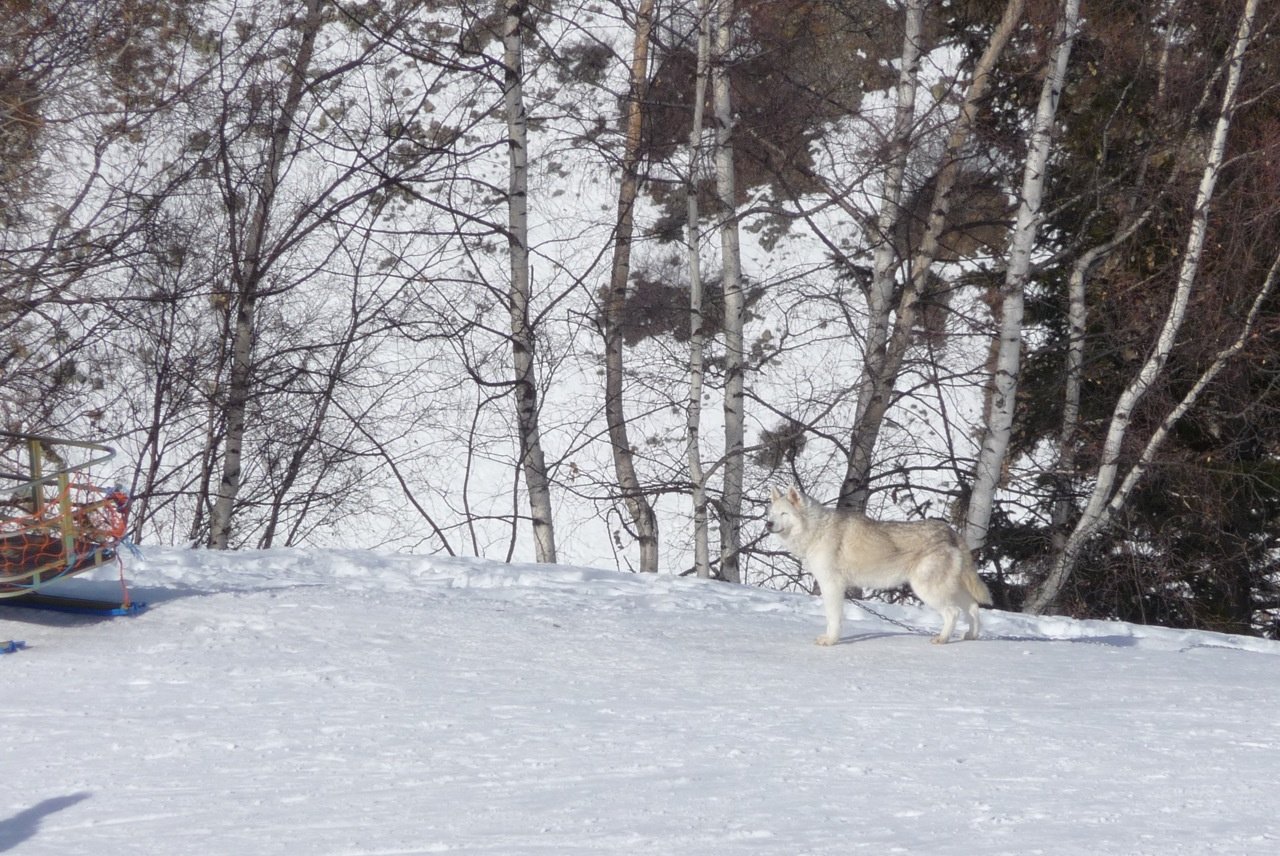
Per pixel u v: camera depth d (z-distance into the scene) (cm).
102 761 1812
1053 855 1316
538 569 3975
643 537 5400
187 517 6353
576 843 1402
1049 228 5684
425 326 6419
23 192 5072
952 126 4872
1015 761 1794
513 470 7244
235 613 2914
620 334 5606
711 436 6756
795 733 1978
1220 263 4912
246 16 6569
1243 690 2425
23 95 4831
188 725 2008
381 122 6438
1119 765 1766
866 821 1479
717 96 5022
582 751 1858
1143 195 5072
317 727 2000
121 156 6166
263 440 6197
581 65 6594
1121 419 4831
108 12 5109
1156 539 5212
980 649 2888
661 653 2714
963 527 4991
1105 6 5278
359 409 6312
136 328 5816
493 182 8169
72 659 2455
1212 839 1373
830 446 5803
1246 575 5538
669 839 1407
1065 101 5675
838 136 5459
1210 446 5466
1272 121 4762
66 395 5675
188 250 5947
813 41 5528
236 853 1399
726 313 5103
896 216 5272
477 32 6216
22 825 1533
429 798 1614
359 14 6419
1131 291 5159
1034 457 5759
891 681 2441
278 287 6081
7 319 5181
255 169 6016
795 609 3588
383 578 3688
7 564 2794
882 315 5181
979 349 5378
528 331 5238
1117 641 3384
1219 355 4800
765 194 5700
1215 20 4953
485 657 2591
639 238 5659
